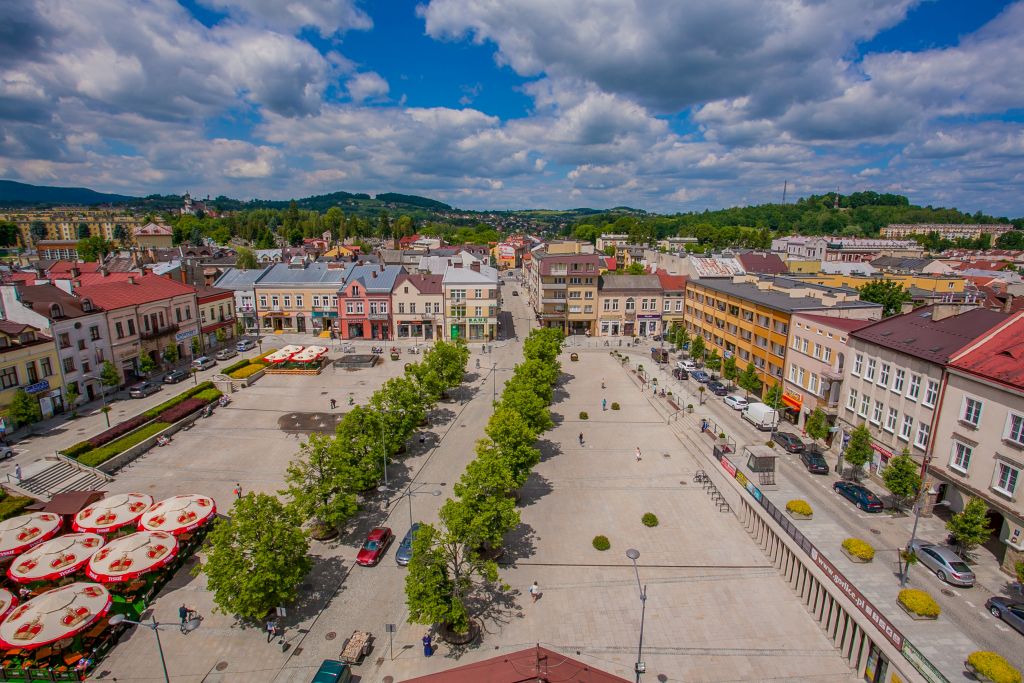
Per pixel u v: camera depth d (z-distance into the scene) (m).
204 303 96.75
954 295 101.31
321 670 30.27
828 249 193.25
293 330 112.31
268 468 55.38
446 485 53.22
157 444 60.16
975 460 40.28
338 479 41.91
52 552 37.47
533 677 24.70
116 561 36.12
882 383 50.94
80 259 187.12
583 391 82.44
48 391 64.38
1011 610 31.59
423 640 33.66
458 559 41.50
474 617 36.38
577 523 47.38
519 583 39.81
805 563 37.94
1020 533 36.28
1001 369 38.75
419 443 62.56
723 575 41.00
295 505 37.69
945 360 43.38
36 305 65.12
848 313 65.69
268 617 35.88
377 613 36.62
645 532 46.12
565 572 41.03
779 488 49.00
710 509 50.00
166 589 38.78
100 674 31.56
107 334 73.88
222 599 32.47
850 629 33.22
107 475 52.53
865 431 48.38
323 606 37.16
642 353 103.94
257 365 87.31
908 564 34.84
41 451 55.44
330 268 115.50
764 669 32.53
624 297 116.19
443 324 109.25
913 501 44.44
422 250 188.50
